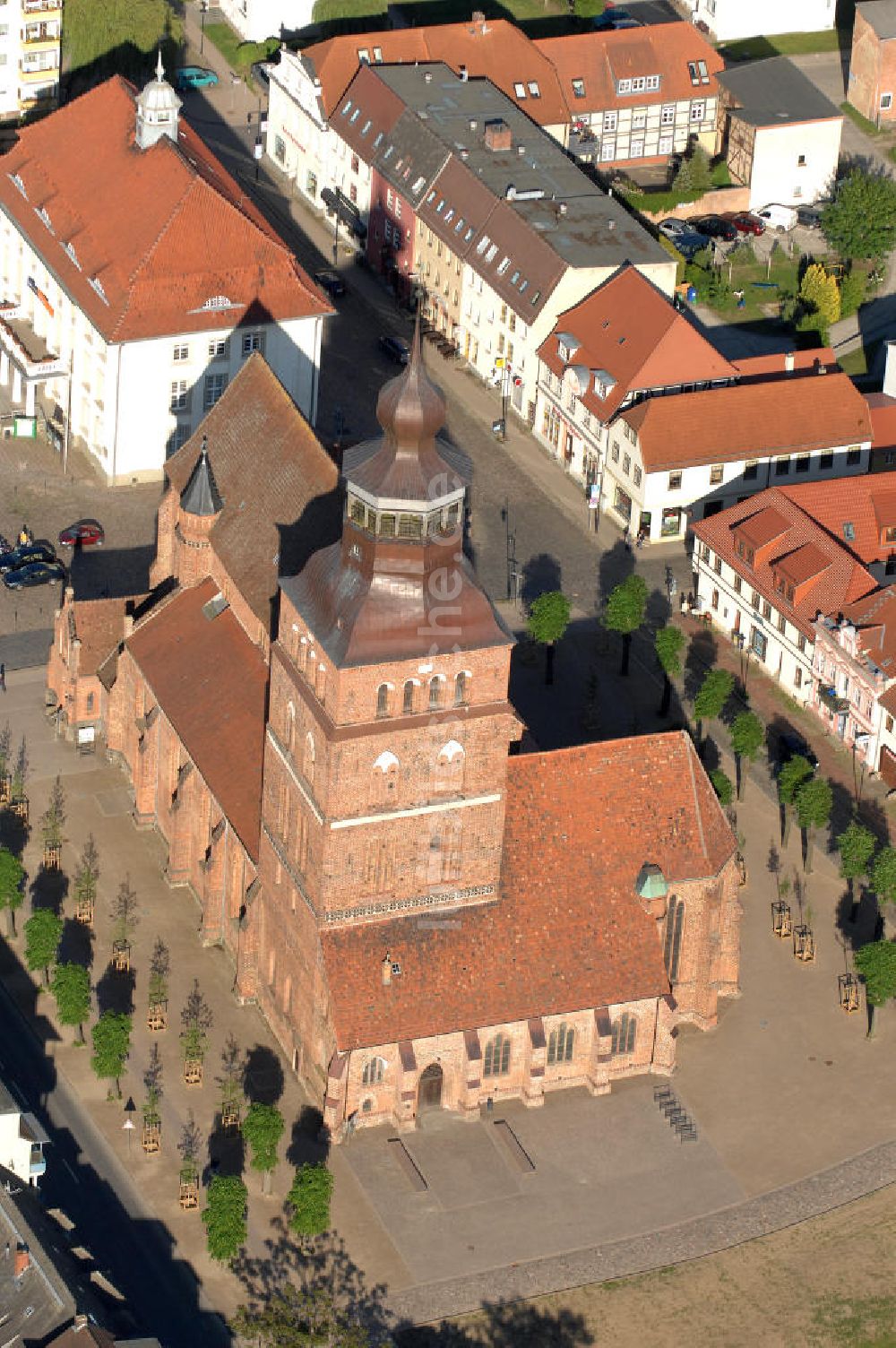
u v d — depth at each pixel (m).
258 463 162.12
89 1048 149.50
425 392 128.12
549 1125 146.12
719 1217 141.62
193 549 163.75
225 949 156.75
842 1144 146.75
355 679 132.88
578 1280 137.50
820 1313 136.75
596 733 179.00
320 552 136.88
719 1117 147.62
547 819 145.00
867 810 173.62
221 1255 134.12
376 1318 134.50
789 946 160.25
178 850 159.88
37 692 179.38
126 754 170.00
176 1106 145.88
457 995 142.88
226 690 157.88
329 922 140.62
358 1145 144.00
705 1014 152.75
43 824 166.00
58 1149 142.75
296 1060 147.75
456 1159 143.62
